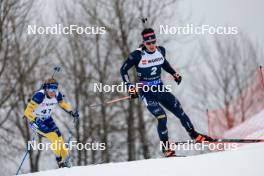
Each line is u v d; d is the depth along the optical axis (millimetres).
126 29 67750
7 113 61812
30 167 62156
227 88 77375
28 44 64250
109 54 67688
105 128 64375
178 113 21141
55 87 22719
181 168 16672
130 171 17438
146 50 21062
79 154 62688
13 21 62688
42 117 22859
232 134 36656
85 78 66938
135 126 67562
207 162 16844
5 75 63000
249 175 14797
